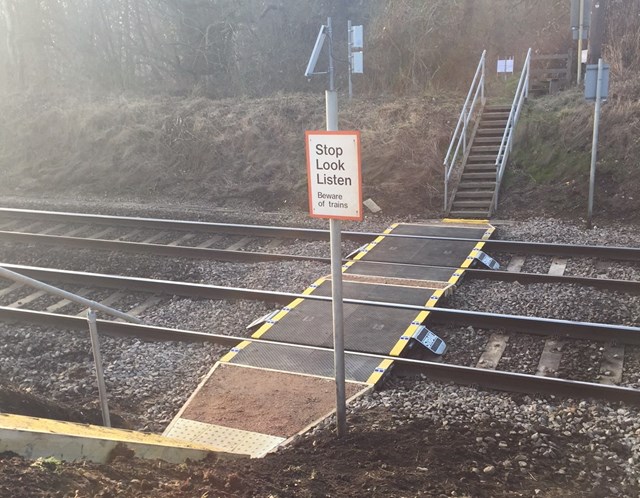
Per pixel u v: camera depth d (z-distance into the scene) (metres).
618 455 5.26
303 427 5.73
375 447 5.22
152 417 6.29
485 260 10.07
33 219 13.43
